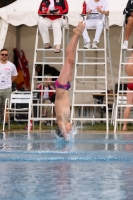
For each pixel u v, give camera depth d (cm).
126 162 1152
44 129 3406
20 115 3953
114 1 3491
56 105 1822
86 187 792
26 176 920
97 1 3161
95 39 3155
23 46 4091
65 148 1531
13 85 3925
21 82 4069
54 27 3142
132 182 844
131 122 4062
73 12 3397
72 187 792
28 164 1115
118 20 3384
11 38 3997
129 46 4009
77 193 738
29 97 3412
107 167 1057
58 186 803
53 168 1039
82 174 945
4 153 1363
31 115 3438
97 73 4100
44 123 3938
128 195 718
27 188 784
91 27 3166
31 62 4103
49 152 1372
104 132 2919
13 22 3497
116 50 4041
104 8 3169
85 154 1316
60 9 3116
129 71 3197
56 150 1441
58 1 3123
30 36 4081
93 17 3156
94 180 868
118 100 3241
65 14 3133
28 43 4091
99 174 947
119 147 1583
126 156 1248
